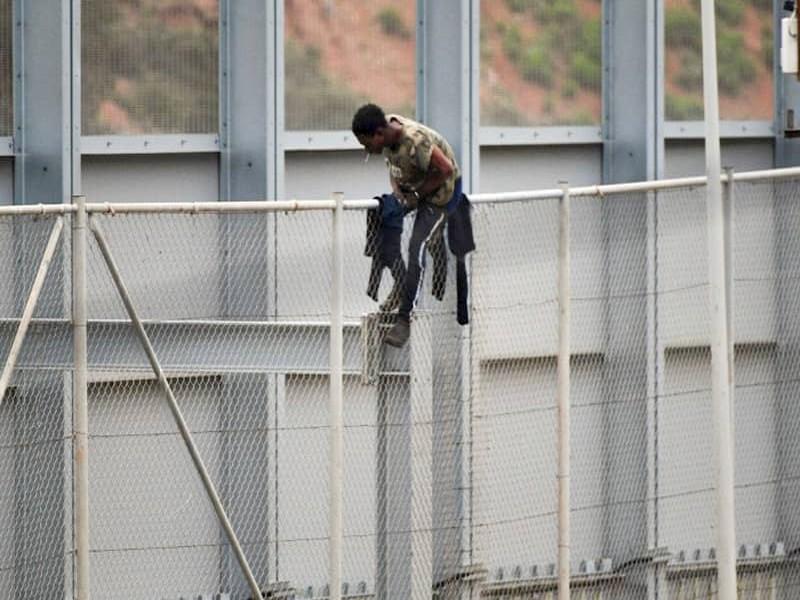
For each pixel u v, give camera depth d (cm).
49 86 4522
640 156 5338
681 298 5025
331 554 4200
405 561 4334
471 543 4478
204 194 4806
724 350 4419
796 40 4722
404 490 4325
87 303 4312
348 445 4547
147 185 4734
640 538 4916
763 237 5066
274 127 4769
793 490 5138
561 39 5278
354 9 4950
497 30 5172
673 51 5459
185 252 4462
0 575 4247
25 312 3984
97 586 4381
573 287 4906
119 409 4419
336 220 4159
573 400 4884
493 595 4597
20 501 4278
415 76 5072
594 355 4919
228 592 4500
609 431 4916
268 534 4506
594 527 4872
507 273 4578
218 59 4781
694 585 4997
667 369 5028
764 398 5097
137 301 4400
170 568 4466
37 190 4562
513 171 5262
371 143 4131
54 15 4503
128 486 4422
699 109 5516
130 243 4388
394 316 4306
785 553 5128
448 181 4194
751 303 5066
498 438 4622
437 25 5056
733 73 5575
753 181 4856
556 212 4634
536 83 5244
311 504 4553
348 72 4950
